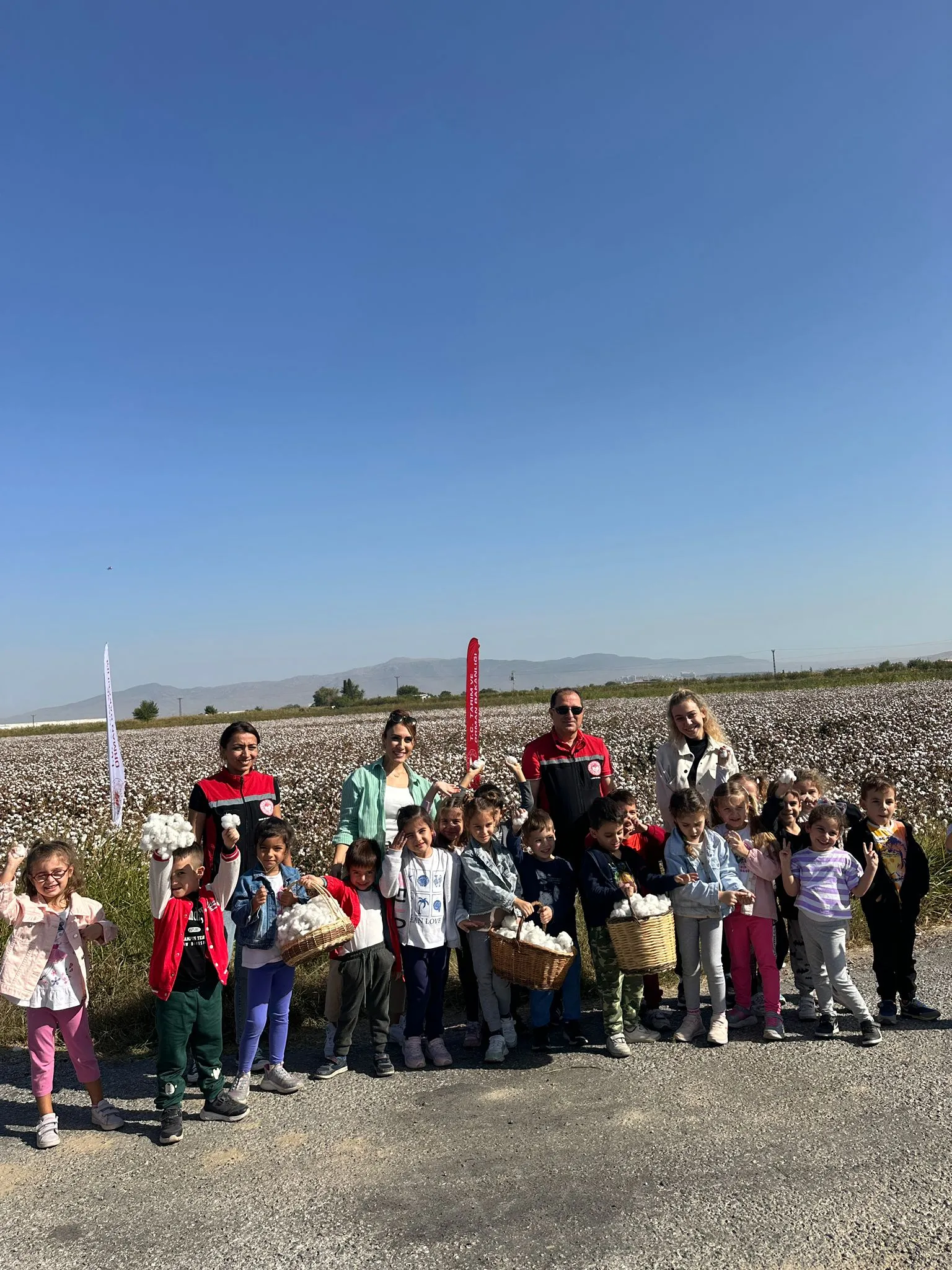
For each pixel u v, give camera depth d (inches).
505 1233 141.2
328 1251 139.0
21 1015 259.6
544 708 1959.9
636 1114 182.1
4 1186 164.4
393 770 253.8
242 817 229.5
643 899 219.1
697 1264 131.3
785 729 978.1
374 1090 203.6
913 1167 154.7
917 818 453.1
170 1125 180.1
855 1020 235.1
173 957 184.9
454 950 301.4
